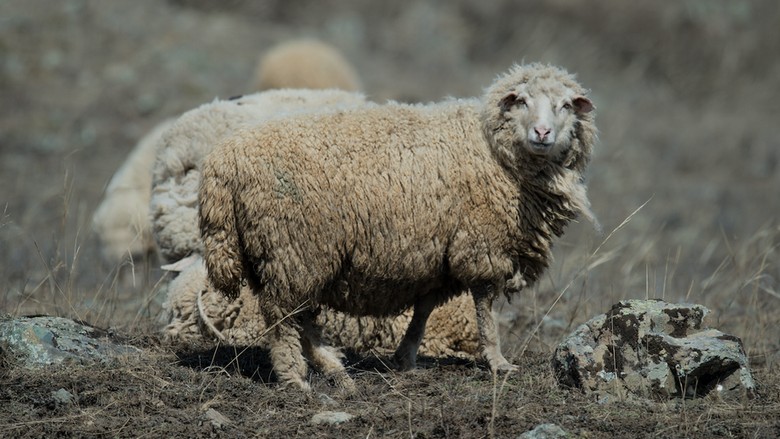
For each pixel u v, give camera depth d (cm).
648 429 1759
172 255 2705
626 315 1981
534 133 1970
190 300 2375
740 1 9812
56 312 2552
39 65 6141
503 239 2044
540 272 2142
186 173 2686
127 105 5888
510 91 2020
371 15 9062
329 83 3453
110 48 6475
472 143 2041
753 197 5756
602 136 6812
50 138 5450
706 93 8850
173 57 6531
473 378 2058
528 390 1952
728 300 2886
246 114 2662
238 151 1956
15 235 3731
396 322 2394
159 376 2036
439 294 2156
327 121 2012
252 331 2303
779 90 8894
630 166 6266
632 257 3506
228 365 2138
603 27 9306
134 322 2516
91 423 1805
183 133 2678
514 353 2277
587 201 2119
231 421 1833
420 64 8125
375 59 7888
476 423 1764
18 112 5666
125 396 1920
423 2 9425
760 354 2362
